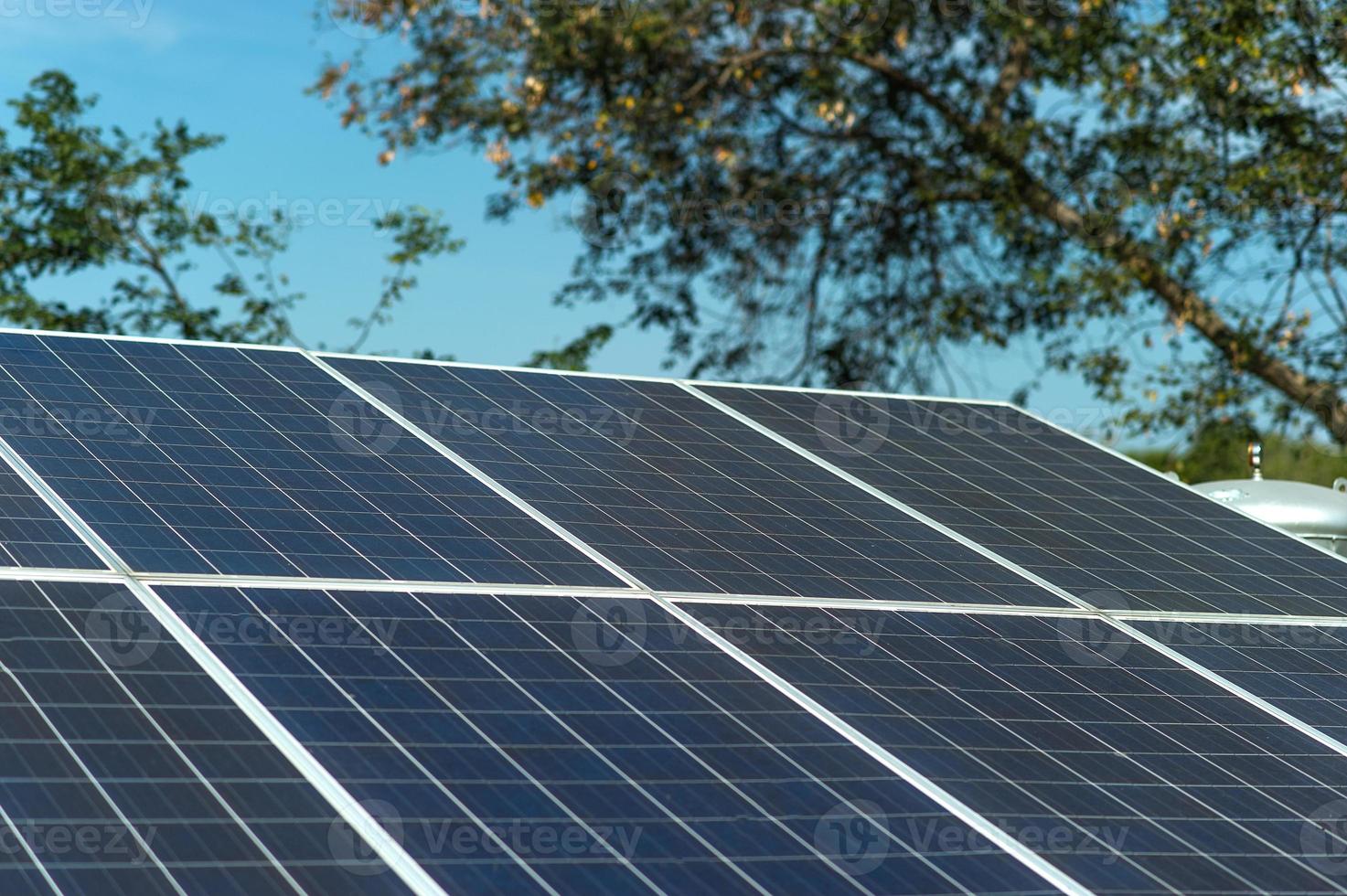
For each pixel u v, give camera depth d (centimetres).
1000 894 630
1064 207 4128
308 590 836
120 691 681
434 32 3994
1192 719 877
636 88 4075
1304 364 3900
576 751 705
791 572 1006
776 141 4334
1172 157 3859
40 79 4350
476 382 1308
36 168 4334
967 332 4316
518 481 1084
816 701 805
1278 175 3694
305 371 1245
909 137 4297
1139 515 1302
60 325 4266
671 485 1139
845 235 4409
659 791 679
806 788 705
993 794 733
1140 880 667
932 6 4188
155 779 616
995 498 1267
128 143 4409
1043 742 807
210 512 923
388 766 661
